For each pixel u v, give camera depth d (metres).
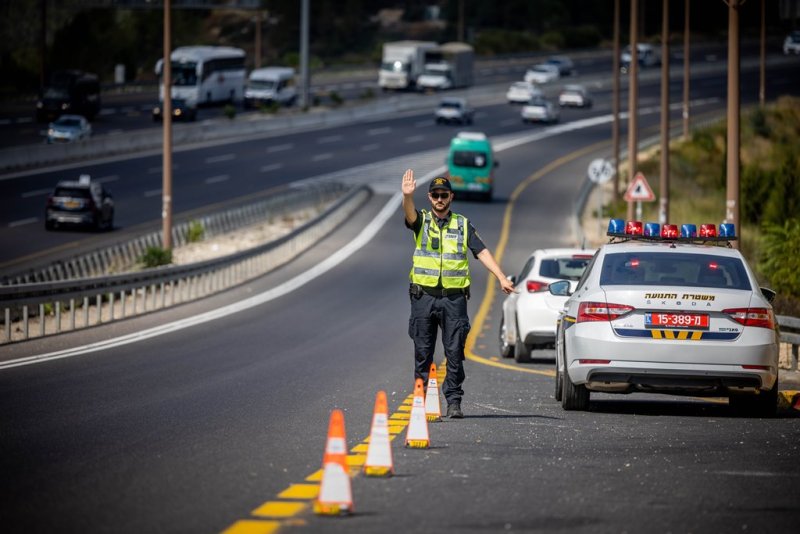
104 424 36.28
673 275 40.69
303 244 157.50
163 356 61.94
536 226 184.38
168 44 131.00
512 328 68.31
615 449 32.34
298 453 30.72
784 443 34.19
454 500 24.75
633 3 154.62
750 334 39.34
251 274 128.12
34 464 28.78
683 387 39.56
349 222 183.12
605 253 41.84
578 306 40.88
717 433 36.22
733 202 79.75
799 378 58.91
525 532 22.06
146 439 33.09
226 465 28.81
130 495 25.00
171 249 126.06
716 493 26.30
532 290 65.25
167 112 131.50
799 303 82.62
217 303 100.75
